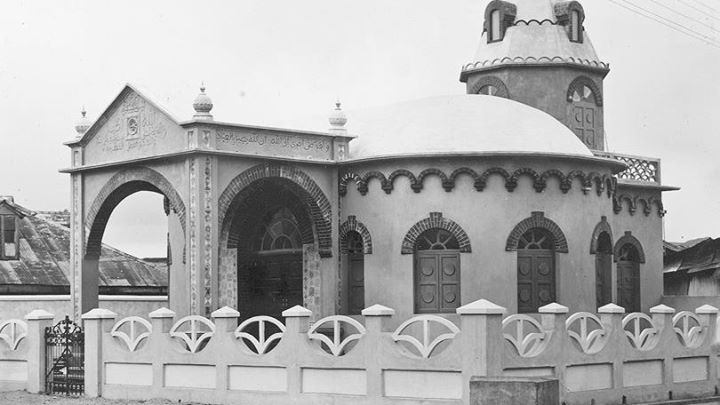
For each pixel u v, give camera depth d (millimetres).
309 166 28797
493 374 18266
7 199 43406
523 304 28359
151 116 27641
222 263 26969
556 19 37906
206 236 26219
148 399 22578
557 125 30625
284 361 20594
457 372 18562
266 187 28922
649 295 36062
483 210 28125
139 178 28016
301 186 28594
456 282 28141
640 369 22047
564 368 20031
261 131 27609
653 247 36312
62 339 24453
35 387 24453
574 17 37875
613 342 21312
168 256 31906
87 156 29750
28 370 24688
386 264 28609
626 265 35719
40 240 42938
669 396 22562
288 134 28234
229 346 21406
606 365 21203
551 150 28781
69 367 24266
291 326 20578
